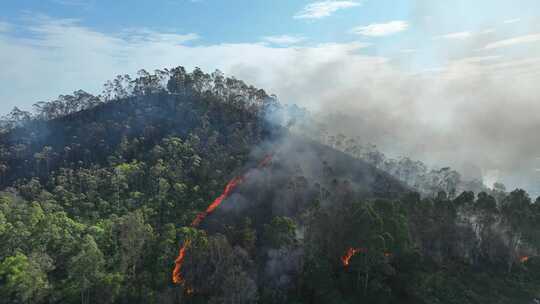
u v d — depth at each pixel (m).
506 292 94.50
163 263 92.06
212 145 153.50
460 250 108.44
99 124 169.75
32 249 89.00
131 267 93.19
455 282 96.38
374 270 91.69
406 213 104.19
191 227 106.19
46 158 152.00
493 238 110.69
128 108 185.50
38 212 100.94
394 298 87.44
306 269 92.94
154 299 83.06
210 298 84.81
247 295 81.94
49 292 81.44
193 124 167.38
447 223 108.31
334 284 90.44
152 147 154.00
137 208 117.12
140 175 132.75
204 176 135.38
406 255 94.50
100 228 99.38
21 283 77.38
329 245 98.25
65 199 121.06
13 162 157.00
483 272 103.44
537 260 109.31
